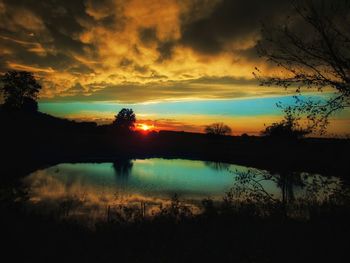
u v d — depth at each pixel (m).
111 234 10.49
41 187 31.73
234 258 7.44
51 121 119.00
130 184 37.12
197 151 111.25
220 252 7.86
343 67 7.66
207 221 11.30
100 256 8.16
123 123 153.00
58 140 86.69
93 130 135.25
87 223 16.53
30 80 93.75
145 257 7.98
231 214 11.88
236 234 9.09
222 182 40.88
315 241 7.91
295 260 7.11
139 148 110.56
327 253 7.34
